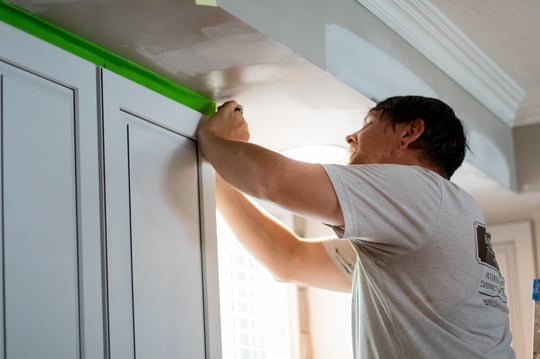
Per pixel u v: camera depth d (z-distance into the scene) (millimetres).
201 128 1827
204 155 1820
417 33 2463
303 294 3074
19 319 1276
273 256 2113
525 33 2633
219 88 1900
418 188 1618
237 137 1876
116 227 1518
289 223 2994
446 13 2484
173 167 1733
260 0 1649
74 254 1413
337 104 2076
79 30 1533
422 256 1625
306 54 1795
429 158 1813
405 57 2424
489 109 3066
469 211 1704
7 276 1268
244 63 1763
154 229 1635
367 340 1678
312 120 2182
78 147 1459
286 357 2869
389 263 1641
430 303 1625
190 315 1708
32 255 1321
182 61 1716
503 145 3137
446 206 1650
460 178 2900
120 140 1571
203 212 1803
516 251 3441
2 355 1237
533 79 3025
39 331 1311
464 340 1635
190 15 1518
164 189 1688
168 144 1729
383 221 1569
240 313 2631
